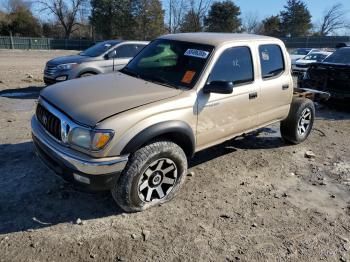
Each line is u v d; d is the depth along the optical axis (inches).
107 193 163.2
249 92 185.6
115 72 188.2
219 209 158.4
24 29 2020.2
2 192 159.2
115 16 2102.6
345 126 309.6
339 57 378.6
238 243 136.6
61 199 156.4
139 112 136.5
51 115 142.2
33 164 188.4
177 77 165.9
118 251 127.3
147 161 140.4
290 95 222.5
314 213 161.5
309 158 226.1
